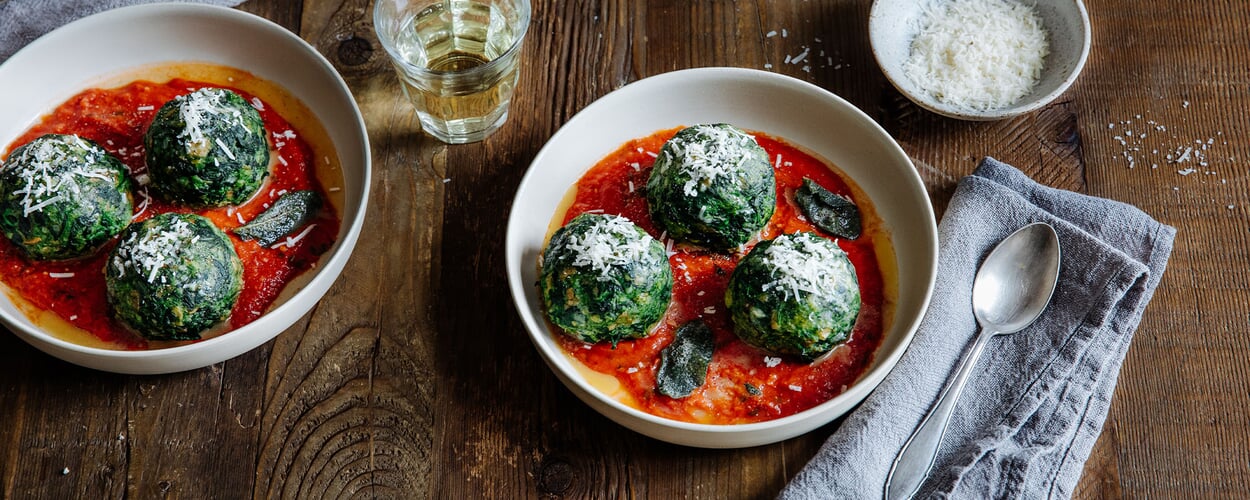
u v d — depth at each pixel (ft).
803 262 2.06
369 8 2.53
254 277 2.21
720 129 2.22
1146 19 2.54
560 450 2.14
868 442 2.08
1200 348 2.23
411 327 2.23
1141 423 2.18
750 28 2.54
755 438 2.01
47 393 2.16
